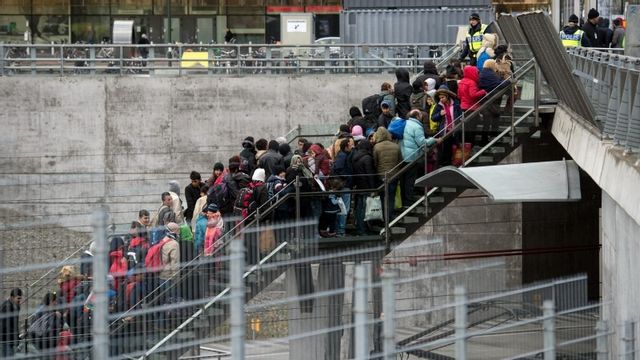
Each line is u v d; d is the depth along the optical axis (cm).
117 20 7156
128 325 2392
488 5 5772
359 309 1958
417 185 3441
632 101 2700
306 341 2381
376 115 3797
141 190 4150
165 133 5188
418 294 2461
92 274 2027
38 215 3266
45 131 5156
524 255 4253
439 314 2441
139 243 2444
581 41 4122
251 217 3198
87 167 5169
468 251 4416
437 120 3522
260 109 5219
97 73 5262
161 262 2458
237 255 1922
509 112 3588
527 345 2397
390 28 5791
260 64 5362
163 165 5188
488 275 2491
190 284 2548
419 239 4491
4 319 2119
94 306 1908
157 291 2450
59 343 2136
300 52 5628
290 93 5222
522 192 3262
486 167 3275
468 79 3541
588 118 3116
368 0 5847
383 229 3409
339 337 2400
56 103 5166
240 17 7262
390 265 3172
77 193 3325
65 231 2559
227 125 5209
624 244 2670
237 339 1922
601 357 2325
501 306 2430
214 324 2530
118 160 5184
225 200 3253
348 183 3369
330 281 2742
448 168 3228
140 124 5184
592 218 4150
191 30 7250
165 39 7200
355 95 5241
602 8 5278
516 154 4100
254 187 3203
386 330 1984
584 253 4162
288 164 3406
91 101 5175
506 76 3578
